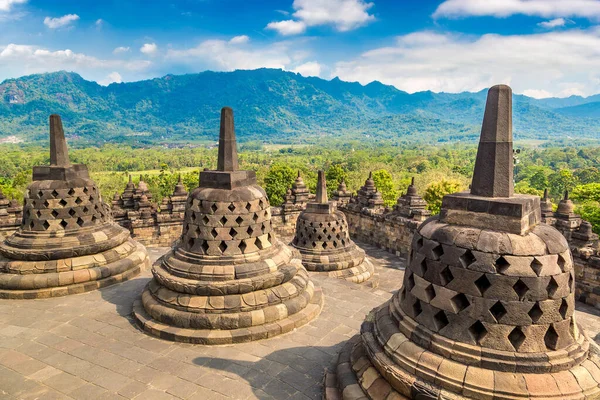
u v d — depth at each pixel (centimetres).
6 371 899
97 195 1514
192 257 1120
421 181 7756
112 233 1501
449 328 613
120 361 945
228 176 1123
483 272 584
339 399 718
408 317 677
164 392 832
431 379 596
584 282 1805
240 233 1120
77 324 1133
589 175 9231
